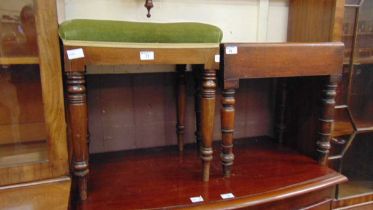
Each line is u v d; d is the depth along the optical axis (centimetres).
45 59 68
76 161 76
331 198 101
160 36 75
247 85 130
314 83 107
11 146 72
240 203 81
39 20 66
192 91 121
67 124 79
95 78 108
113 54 72
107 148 115
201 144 90
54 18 67
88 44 70
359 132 115
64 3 101
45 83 69
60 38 70
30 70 70
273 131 135
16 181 70
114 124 114
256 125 136
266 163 107
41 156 73
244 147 123
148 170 100
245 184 90
